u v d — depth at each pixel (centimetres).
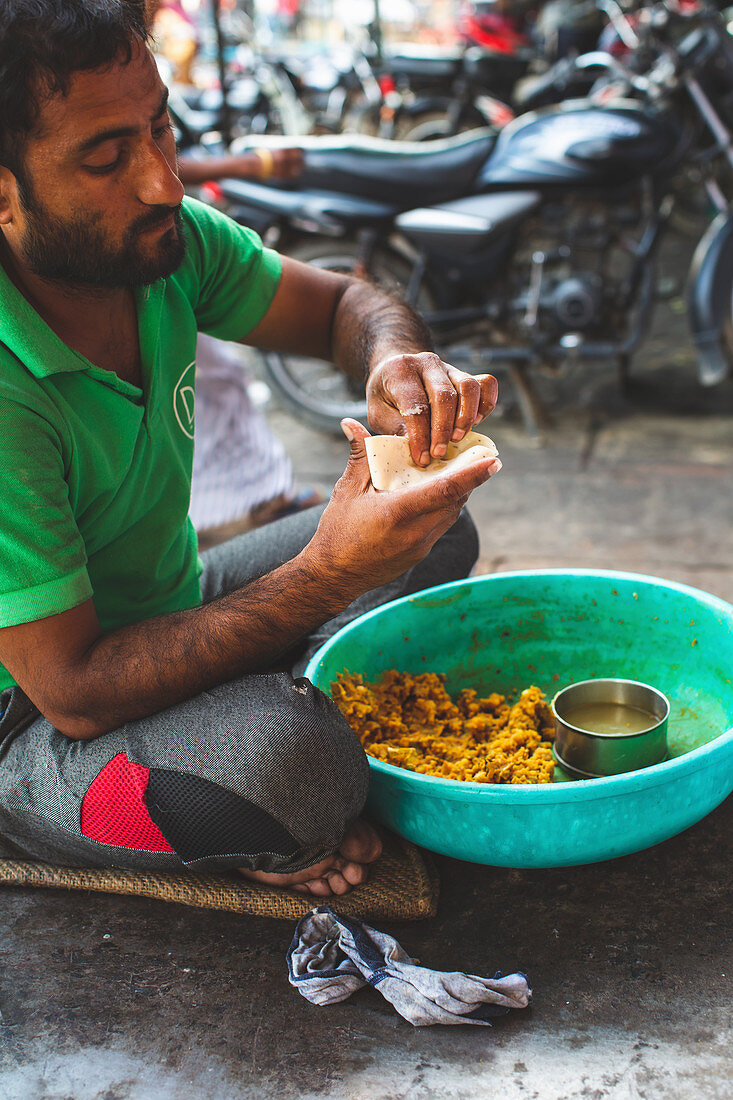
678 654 166
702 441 342
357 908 136
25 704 140
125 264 114
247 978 129
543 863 129
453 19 1110
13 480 112
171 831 127
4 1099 115
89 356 128
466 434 119
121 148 107
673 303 486
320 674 149
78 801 130
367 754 140
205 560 175
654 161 330
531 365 351
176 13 814
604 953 128
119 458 129
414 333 157
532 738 151
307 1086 114
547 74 633
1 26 98
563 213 348
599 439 350
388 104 691
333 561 115
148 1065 118
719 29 346
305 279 165
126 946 136
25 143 104
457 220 335
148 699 122
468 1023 119
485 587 172
